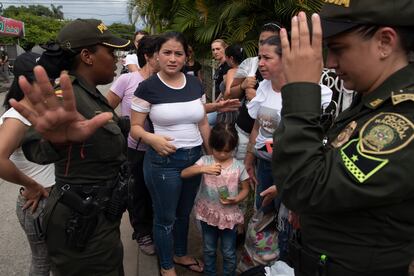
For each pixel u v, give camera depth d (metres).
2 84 18.94
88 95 1.73
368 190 0.91
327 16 1.02
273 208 2.43
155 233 2.63
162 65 2.39
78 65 1.76
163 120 2.42
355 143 0.96
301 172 0.98
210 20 5.95
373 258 1.03
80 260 1.69
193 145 2.51
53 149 1.47
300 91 1.01
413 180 0.90
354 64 1.02
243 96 3.35
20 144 1.66
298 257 1.20
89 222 1.65
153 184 2.52
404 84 0.99
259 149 2.53
